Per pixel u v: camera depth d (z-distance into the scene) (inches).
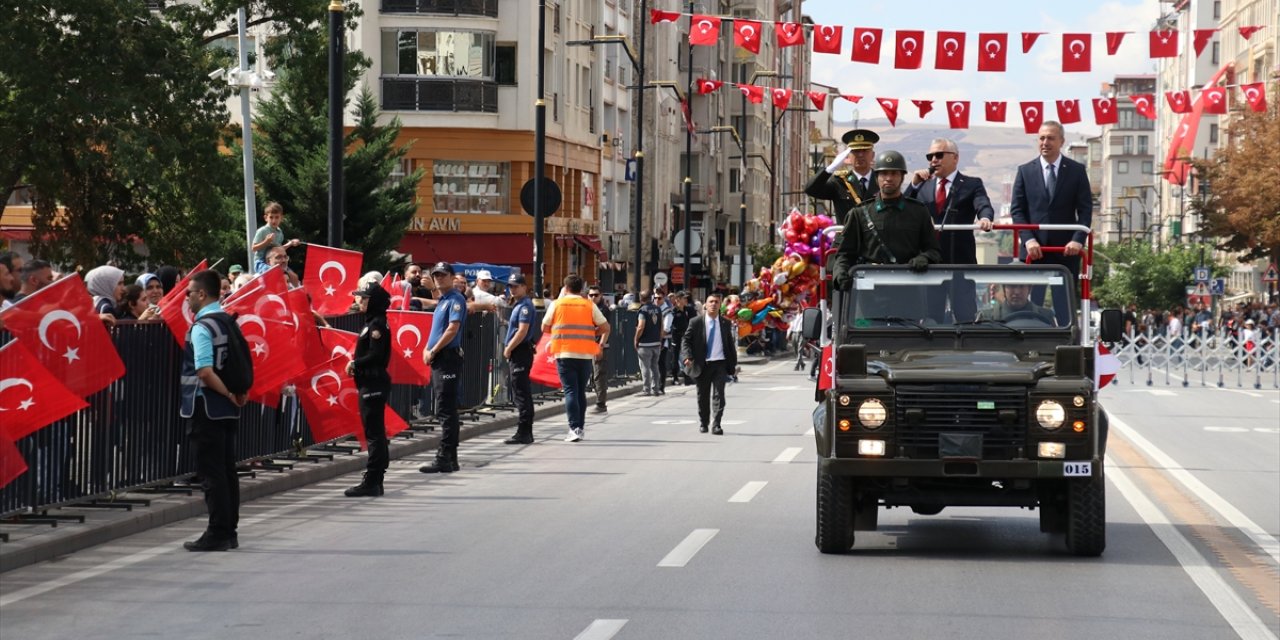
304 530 539.8
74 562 466.3
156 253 1738.4
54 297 498.6
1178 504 633.0
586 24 2696.9
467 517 576.1
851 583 432.1
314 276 781.9
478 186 2321.6
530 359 912.3
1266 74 4379.9
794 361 2488.9
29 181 1646.2
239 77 1343.5
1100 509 474.6
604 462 796.6
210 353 488.1
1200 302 3617.1
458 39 2269.9
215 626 367.2
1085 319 516.1
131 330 565.3
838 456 470.9
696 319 990.4
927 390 467.2
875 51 991.6
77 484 531.5
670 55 3501.5
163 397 591.5
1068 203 563.5
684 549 494.3
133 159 1496.1
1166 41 984.3
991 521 579.2
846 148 565.6
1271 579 446.9
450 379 745.0
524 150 2326.5
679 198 3671.3
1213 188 3297.2
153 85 1550.2
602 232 2859.3
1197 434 1043.3
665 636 356.2
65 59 1529.3
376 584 426.6
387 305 649.0
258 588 419.8
